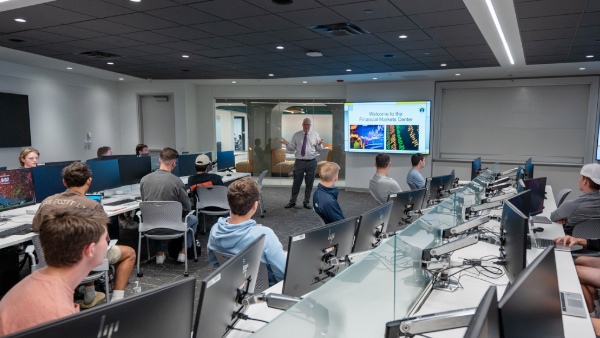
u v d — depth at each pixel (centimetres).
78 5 341
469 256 247
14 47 521
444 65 643
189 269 407
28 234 301
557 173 768
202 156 502
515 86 789
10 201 344
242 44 492
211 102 955
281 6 341
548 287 125
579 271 260
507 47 502
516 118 800
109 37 459
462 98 838
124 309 90
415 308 171
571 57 568
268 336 92
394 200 277
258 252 157
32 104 698
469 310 109
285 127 970
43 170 375
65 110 770
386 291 147
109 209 392
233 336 148
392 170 880
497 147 819
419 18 374
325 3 331
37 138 711
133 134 926
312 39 463
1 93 635
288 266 165
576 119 756
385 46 498
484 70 695
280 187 984
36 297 111
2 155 651
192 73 751
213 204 486
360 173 909
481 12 355
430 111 833
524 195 258
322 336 109
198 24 400
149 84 905
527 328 106
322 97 935
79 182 298
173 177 405
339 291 117
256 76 791
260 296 146
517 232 175
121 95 920
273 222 605
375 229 222
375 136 877
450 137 855
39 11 358
